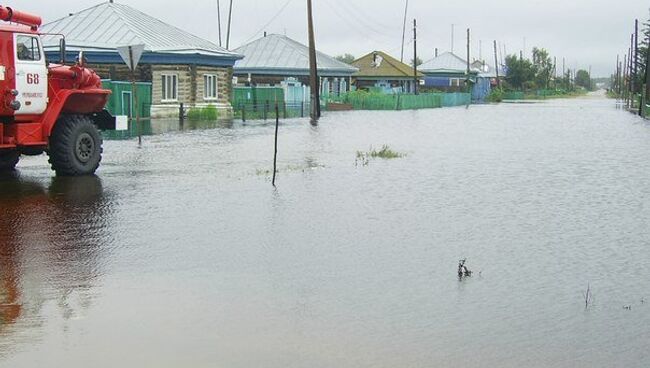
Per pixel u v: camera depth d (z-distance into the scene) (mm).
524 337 6504
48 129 16438
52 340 6273
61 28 45938
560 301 7621
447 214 12641
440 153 24047
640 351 6195
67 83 17031
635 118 52156
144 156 21562
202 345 6184
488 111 67125
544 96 152875
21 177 16766
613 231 11336
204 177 16906
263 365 5762
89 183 15797
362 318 6965
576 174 18562
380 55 94812
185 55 44062
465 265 9070
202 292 7758
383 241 10414
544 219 12281
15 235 10516
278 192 14781
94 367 5684
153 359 5859
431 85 114000
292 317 6965
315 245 10078
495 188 15891
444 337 6469
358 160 21219
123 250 9648
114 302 7383
